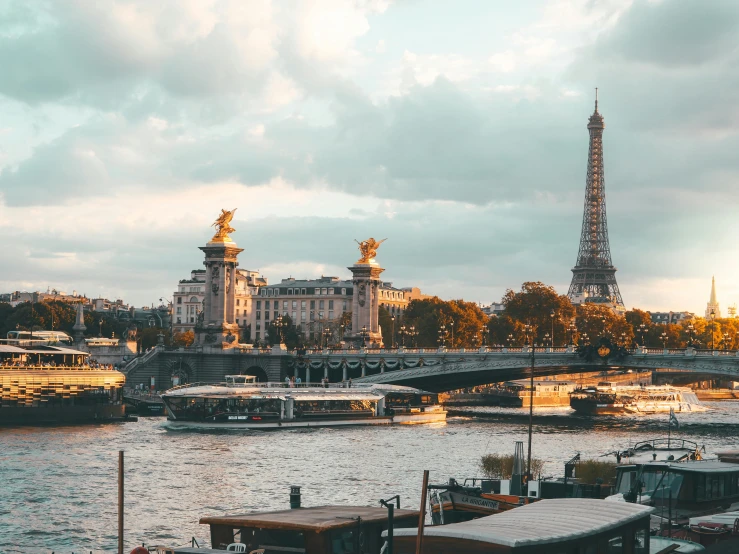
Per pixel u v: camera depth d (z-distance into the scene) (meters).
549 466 128.50
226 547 54.00
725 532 61.25
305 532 52.28
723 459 87.00
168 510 100.00
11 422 190.88
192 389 194.50
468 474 124.00
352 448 156.25
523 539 45.31
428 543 47.28
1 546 85.06
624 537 50.62
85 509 100.38
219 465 132.38
